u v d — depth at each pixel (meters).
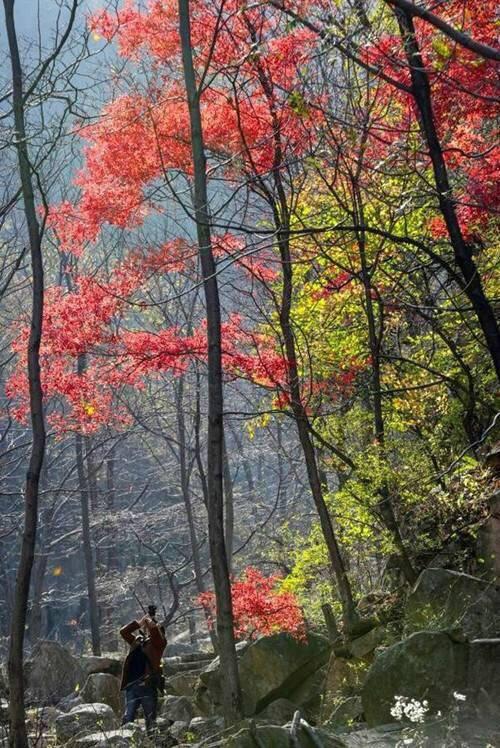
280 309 13.93
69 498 35.41
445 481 14.30
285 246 13.32
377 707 9.06
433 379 14.84
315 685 12.60
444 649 8.96
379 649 12.02
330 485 25.11
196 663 18.86
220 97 12.84
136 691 12.20
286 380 13.63
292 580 15.52
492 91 9.34
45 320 13.62
